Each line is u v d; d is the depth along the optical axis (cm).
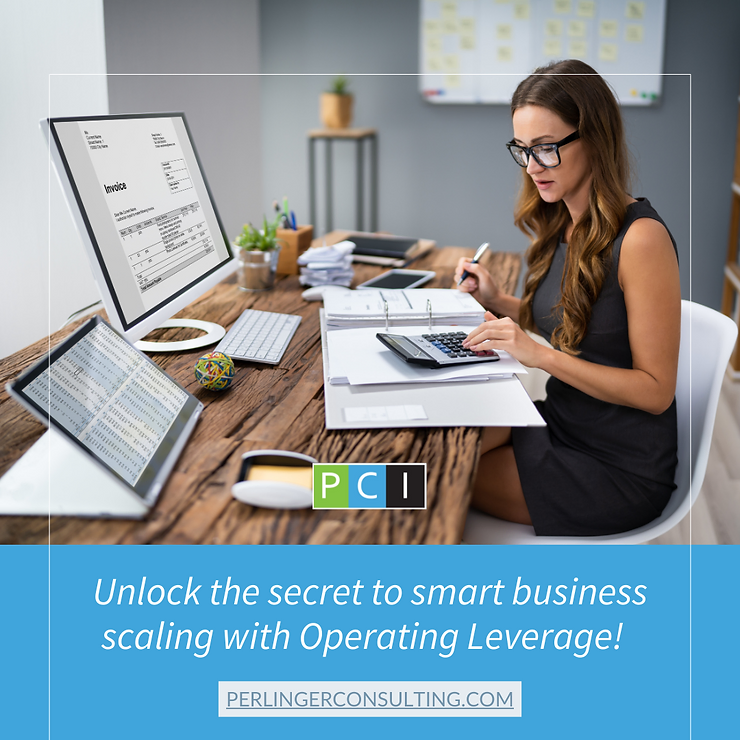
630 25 335
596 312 117
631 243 111
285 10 374
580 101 112
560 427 123
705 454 115
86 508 75
